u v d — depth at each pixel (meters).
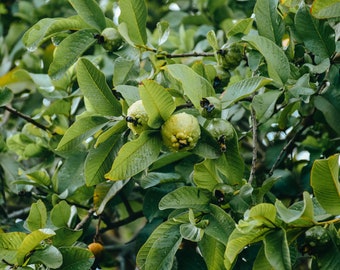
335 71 2.92
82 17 2.80
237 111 3.49
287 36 3.16
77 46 2.80
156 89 2.23
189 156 3.01
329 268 2.21
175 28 4.16
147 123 2.31
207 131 2.38
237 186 2.51
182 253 2.80
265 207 2.09
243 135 3.12
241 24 2.83
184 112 2.40
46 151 3.43
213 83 2.82
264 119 2.67
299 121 3.35
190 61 3.70
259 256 2.22
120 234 4.60
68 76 3.41
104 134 2.45
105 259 3.61
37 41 2.82
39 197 3.23
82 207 3.22
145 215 3.05
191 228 2.34
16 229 3.32
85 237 3.34
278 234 2.13
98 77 2.48
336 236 2.24
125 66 2.78
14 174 3.54
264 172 3.45
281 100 2.88
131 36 2.78
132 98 2.45
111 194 2.97
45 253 2.43
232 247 2.13
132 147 2.29
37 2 4.27
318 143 3.43
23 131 3.52
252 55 2.79
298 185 3.32
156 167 3.02
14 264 2.42
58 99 3.40
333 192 2.15
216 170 2.50
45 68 3.91
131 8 2.73
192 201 2.45
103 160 2.54
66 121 3.45
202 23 4.08
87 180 2.54
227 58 2.81
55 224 2.76
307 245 2.22
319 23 2.77
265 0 2.78
